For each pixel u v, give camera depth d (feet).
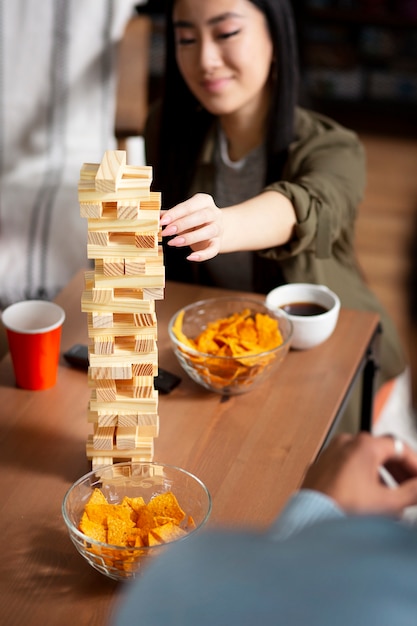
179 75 5.99
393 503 2.32
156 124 6.58
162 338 4.91
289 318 4.65
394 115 14.75
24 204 8.13
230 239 4.67
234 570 1.49
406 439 7.25
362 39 14.34
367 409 5.58
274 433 4.17
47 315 4.43
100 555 3.18
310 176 5.45
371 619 1.37
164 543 3.21
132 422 3.71
